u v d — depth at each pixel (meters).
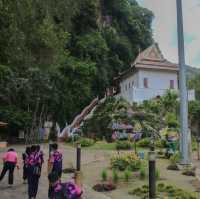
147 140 34.56
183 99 19.89
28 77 48.25
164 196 12.76
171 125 39.16
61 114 58.06
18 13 13.90
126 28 85.44
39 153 12.70
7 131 50.59
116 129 41.78
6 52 15.08
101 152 29.31
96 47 69.00
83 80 59.66
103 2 82.06
